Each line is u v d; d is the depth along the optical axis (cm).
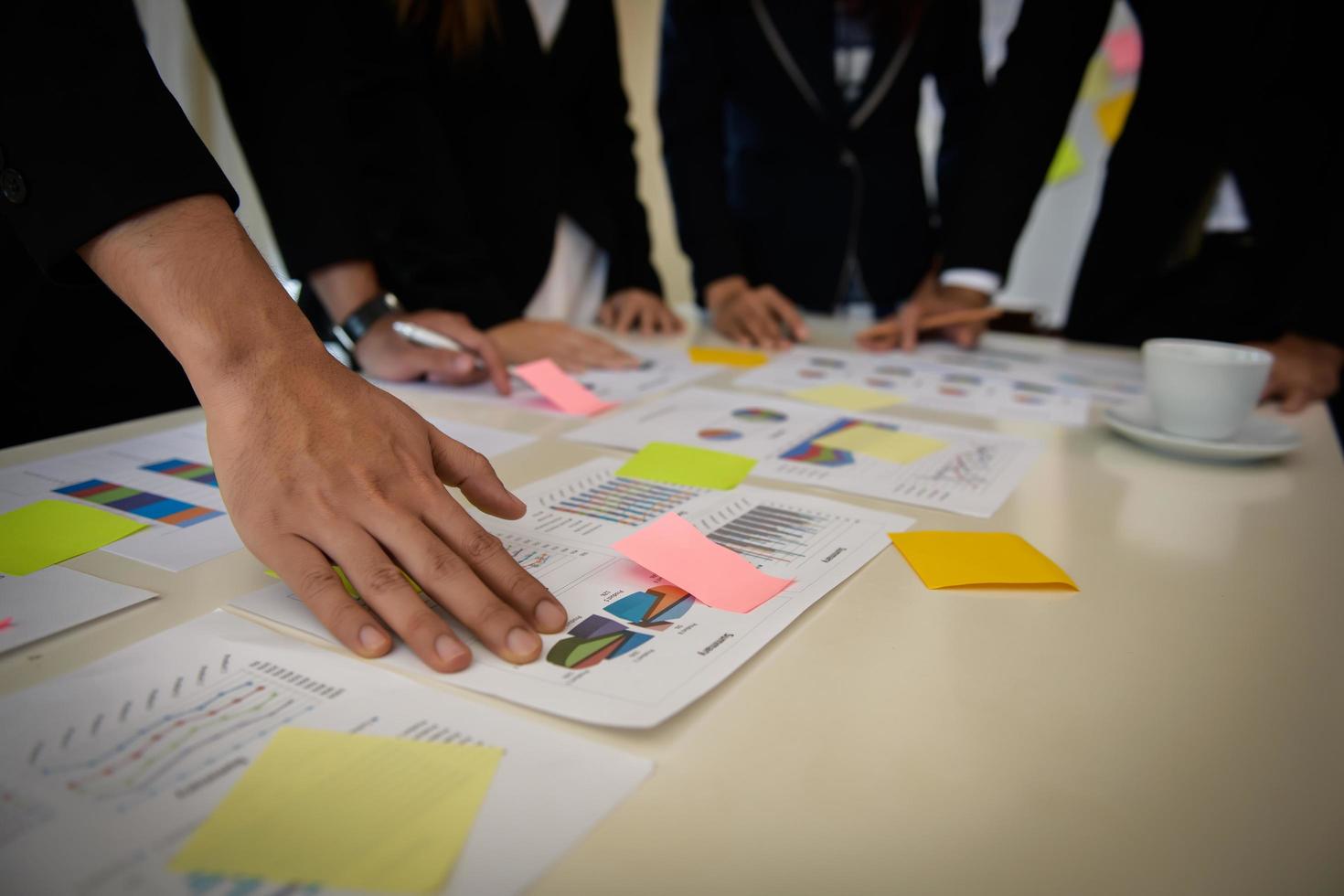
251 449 45
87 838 27
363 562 42
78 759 31
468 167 137
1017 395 100
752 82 159
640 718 35
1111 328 143
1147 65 136
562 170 144
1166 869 28
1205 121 131
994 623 45
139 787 30
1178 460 78
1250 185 134
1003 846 29
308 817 29
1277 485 72
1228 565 54
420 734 33
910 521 59
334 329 107
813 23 152
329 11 96
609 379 104
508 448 75
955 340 132
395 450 47
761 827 29
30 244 49
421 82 120
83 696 35
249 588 46
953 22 159
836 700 37
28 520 54
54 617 42
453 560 43
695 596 46
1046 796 32
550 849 28
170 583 46
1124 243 139
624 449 75
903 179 161
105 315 88
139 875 26
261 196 101
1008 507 64
